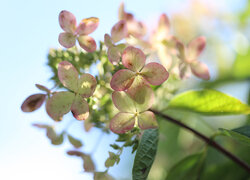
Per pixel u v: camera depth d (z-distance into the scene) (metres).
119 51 0.50
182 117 0.61
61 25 0.50
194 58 0.55
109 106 0.52
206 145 0.55
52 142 0.52
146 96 0.49
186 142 0.61
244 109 0.52
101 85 0.51
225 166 0.57
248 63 0.65
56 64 0.52
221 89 0.65
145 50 0.55
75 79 0.49
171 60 0.56
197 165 0.56
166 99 0.56
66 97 0.49
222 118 0.61
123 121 0.49
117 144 0.50
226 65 0.66
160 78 0.49
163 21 0.56
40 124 0.52
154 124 0.49
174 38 0.56
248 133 0.51
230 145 0.59
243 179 0.57
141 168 0.49
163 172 0.60
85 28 0.50
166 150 0.61
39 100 0.50
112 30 0.50
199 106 0.54
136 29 0.55
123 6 0.55
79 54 0.52
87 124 0.53
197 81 0.64
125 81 0.49
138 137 0.50
